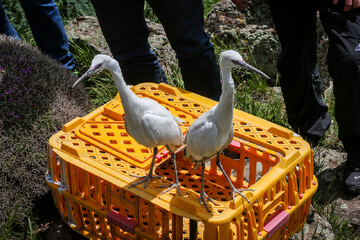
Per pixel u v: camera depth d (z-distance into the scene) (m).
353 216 3.51
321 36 4.64
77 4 5.88
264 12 4.96
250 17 5.02
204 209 2.59
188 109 3.34
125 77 3.97
